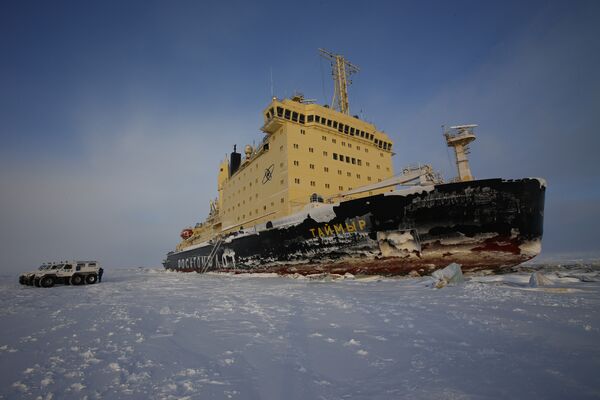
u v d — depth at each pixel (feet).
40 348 19.79
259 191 84.33
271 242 70.95
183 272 138.72
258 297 39.63
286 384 13.21
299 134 75.41
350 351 17.13
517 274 52.13
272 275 72.95
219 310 31.42
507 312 23.79
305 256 63.77
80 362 16.92
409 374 13.62
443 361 14.93
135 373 15.02
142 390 13.10
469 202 47.70
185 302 38.50
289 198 70.13
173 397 12.30
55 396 12.76
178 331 23.17
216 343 19.71
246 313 29.17
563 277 47.50
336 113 81.30
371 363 15.23
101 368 15.92
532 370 13.32
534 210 46.42
